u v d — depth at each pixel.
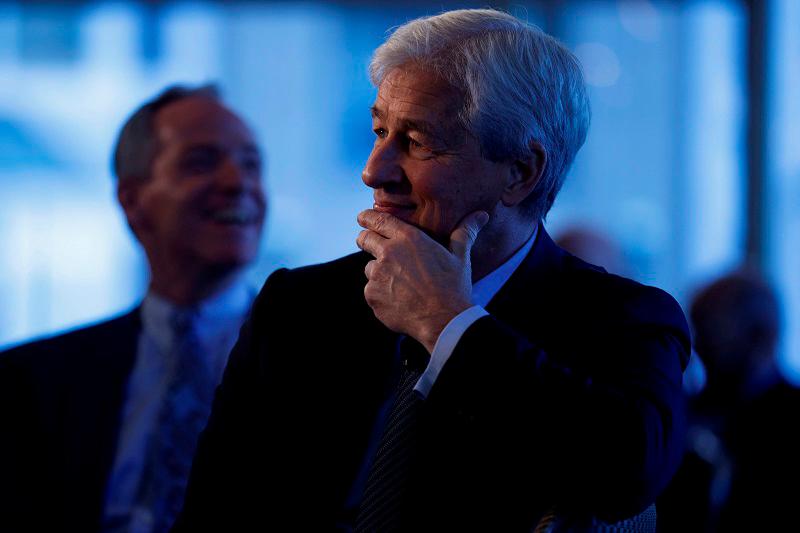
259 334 2.83
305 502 2.66
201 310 4.32
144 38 7.84
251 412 2.75
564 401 2.25
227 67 7.82
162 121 4.38
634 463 2.23
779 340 5.34
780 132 7.69
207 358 4.27
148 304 4.33
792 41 7.69
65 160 7.81
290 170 7.68
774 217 7.68
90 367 4.17
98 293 7.77
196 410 4.16
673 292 7.65
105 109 7.82
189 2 7.80
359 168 7.71
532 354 2.32
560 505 2.37
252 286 4.61
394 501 2.48
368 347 2.76
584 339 2.56
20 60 7.77
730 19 7.74
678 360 2.55
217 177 4.29
